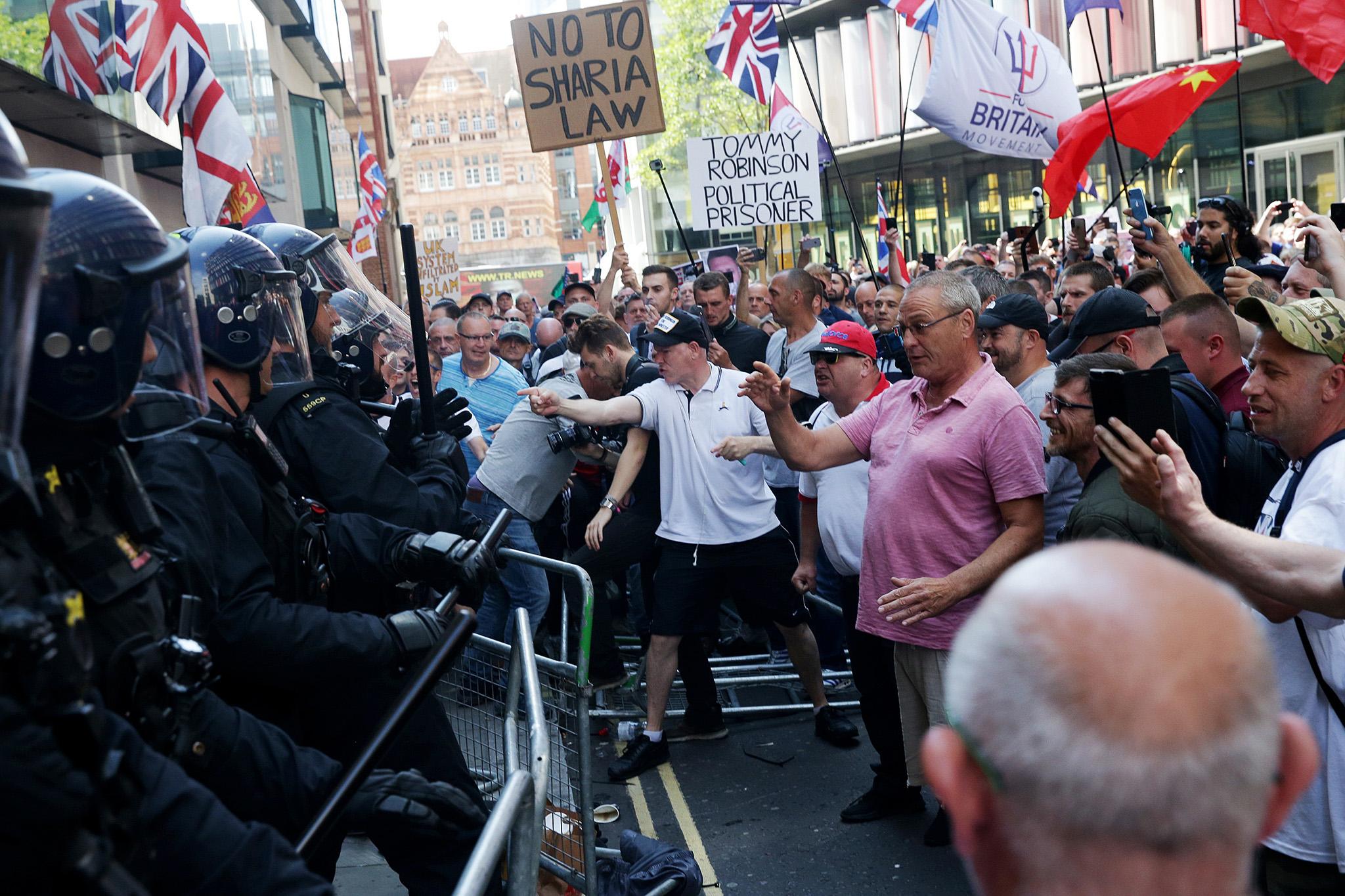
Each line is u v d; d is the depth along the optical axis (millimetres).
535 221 96062
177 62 5203
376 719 2596
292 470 2846
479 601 2646
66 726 1194
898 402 3938
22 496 1206
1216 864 752
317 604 2482
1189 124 21016
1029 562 831
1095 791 733
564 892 3424
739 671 6145
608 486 5988
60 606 1212
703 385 5027
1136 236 4770
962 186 27734
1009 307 4492
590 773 3359
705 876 4098
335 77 23984
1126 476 2428
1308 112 18656
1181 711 731
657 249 38406
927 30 8977
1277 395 2547
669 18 30250
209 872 1394
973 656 810
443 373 7012
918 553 3729
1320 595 2199
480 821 2002
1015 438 3590
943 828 4141
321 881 1493
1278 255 8609
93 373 1461
